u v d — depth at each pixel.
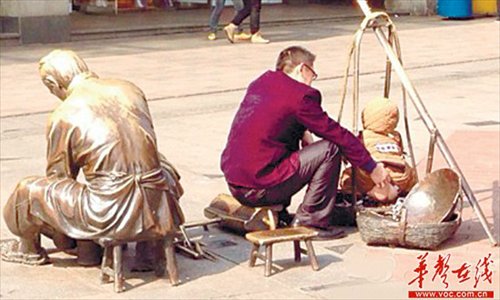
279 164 7.48
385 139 7.98
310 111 7.32
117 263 6.70
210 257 7.40
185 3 28.86
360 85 15.48
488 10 27.48
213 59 19.22
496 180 9.49
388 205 7.83
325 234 7.68
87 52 20.75
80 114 6.73
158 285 6.84
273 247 7.61
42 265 7.32
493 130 11.95
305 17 26.98
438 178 7.50
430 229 7.27
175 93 15.09
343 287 6.77
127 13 27.72
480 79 16.19
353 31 24.44
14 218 7.13
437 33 23.52
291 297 6.60
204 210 8.27
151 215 6.62
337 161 7.55
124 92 6.87
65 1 22.72
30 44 22.38
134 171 6.60
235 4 21.78
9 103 14.60
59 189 6.77
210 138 11.78
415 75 16.58
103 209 6.57
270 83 7.44
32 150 11.41
